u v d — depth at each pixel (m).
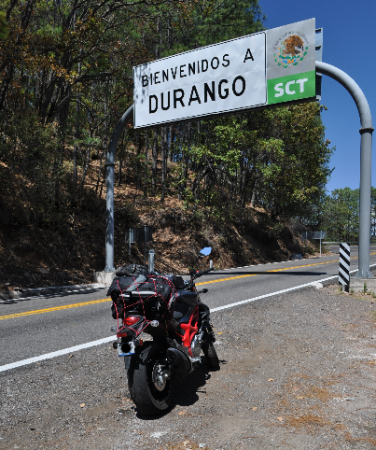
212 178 28.81
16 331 7.33
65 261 16.16
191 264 22.27
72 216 18.14
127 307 3.81
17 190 15.89
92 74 18.44
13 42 14.59
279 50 12.48
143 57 18.55
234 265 25.95
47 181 16.03
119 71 18.48
